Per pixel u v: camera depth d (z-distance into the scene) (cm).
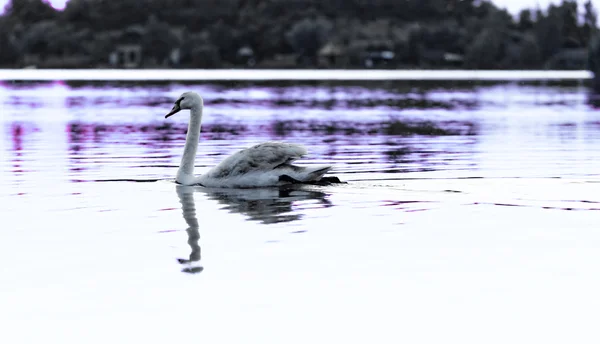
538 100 5900
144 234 1401
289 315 1025
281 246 1318
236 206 1636
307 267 1204
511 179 1952
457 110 4747
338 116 4241
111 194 1784
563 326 1000
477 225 1459
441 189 1814
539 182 1906
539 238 1366
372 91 7438
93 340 955
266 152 1877
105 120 3966
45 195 1772
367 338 966
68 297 1084
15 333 974
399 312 1038
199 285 1127
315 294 1093
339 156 2444
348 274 1171
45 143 2848
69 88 8025
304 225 1461
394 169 2142
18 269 1200
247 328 988
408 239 1362
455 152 2550
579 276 1168
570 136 3081
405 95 6700
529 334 977
